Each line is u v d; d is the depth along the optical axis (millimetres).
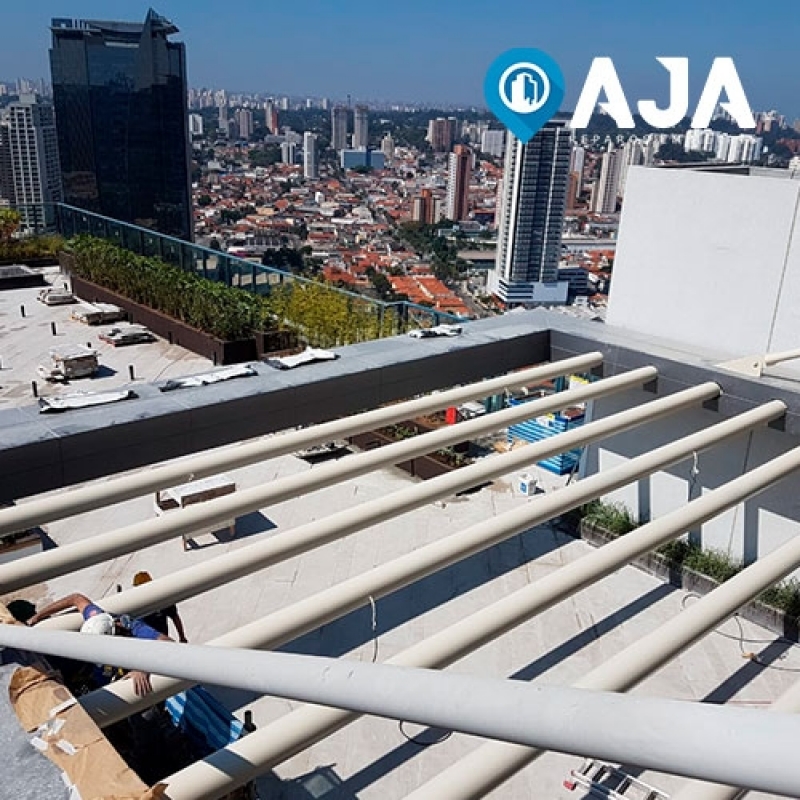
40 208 24172
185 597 4363
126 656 2059
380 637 6750
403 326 14016
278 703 5938
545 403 6855
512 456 6039
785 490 7219
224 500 5059
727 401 7254
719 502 5637
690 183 8117
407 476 11148
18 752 2355
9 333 17578
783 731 994
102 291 19734
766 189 7492
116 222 20750
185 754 4723
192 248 18031
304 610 4340
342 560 7809
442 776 3432
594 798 5137
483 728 1299
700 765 1033
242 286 17125
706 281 8148
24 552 8055
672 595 7480
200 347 16359
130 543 4578
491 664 6430
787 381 7062
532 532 8555
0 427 5527
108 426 5598
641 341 8359
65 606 3586
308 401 6746
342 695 1521
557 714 1212
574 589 4816
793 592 7094
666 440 8234
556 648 6672
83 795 2174
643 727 1108
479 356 8031
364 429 6195
